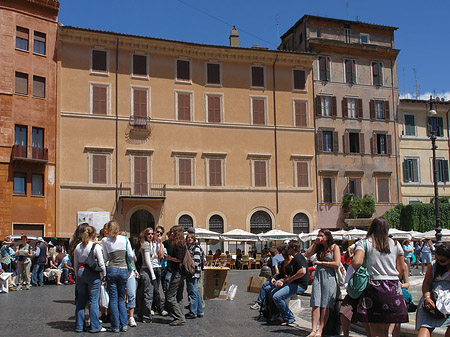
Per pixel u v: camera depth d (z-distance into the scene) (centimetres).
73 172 3881
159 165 4122
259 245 4344
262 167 4400
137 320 1220
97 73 4034
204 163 4250
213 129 4312
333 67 4741
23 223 3659
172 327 1126
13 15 3750
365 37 4947
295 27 4950
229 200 4272
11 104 3684
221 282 1720
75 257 1057
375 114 4812
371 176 4716
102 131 3997
